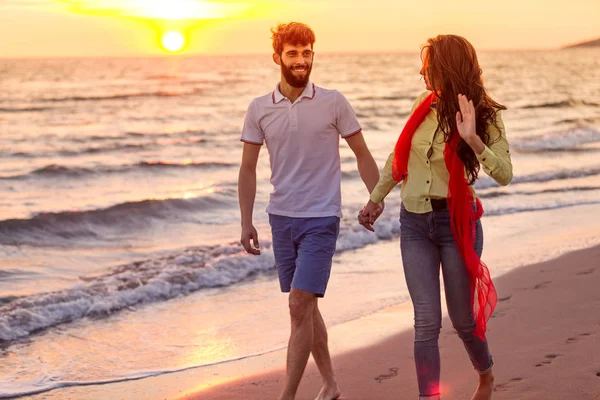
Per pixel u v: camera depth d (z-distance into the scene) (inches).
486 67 3346.5
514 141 745.0
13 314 210.1
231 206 422.0
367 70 3171.8
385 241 331.0
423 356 110.9
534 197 442.0
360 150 131.9
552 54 7263.8
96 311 222.2
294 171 128.3
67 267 282.4
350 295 234.7
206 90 1768.0
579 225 348.8
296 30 124.2
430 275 112.1
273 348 183.9
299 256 127.9
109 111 1208.8
